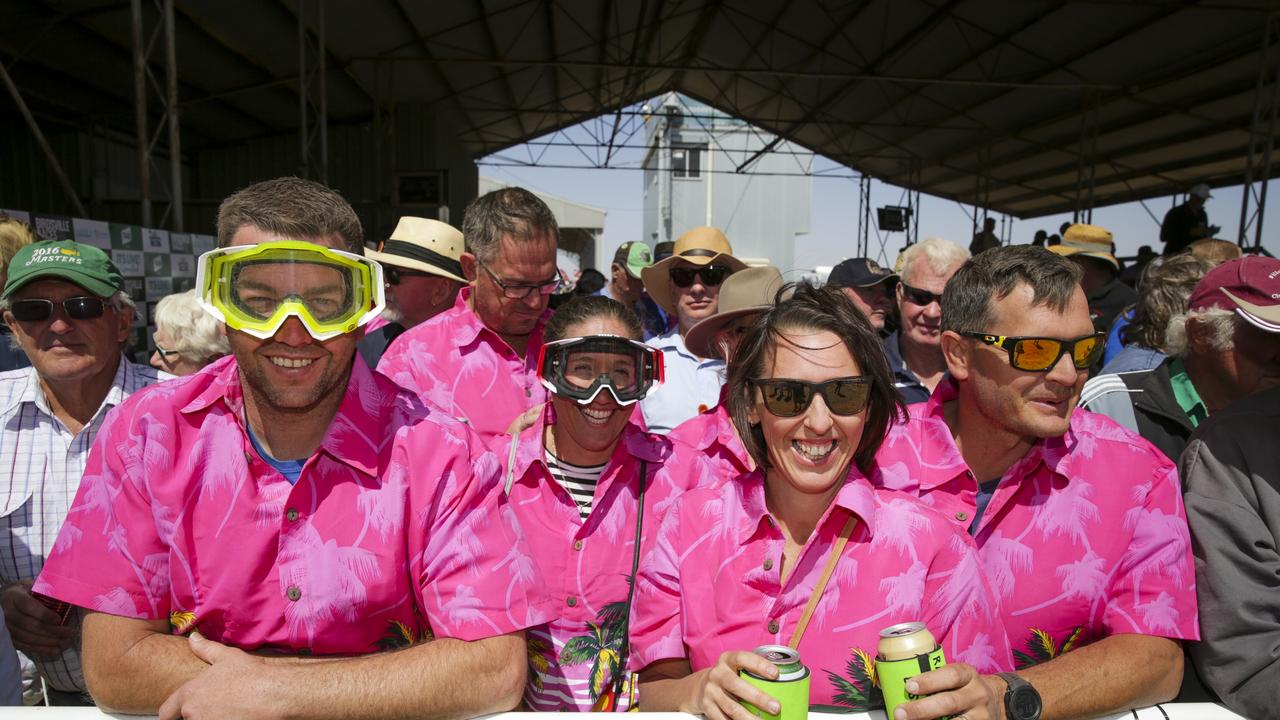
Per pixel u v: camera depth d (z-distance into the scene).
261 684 1.29
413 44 14.09
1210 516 1.60
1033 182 21.89
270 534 1.44
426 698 1.34
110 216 15.60
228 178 18.34
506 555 1.49
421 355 2.67
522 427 2.12
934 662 1.28
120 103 14.30
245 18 11.12
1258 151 13.85
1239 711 1.55
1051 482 1.66
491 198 2.56
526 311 2.62
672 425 3.09
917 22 13.27
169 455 1.43
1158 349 2.69
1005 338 1.58
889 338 3.52
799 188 27.94
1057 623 1.63
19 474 2.17
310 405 1.39
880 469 1.79
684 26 16.77
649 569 1.68
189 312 2.85
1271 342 1.83
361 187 18.14
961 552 1.51
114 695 1.38
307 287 1.35
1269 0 9.65
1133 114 14.91
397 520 1.45
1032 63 13.84
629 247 6.25
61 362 2.10
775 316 1.59
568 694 1.91
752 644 1.54
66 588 1.40
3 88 12.50
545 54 16.50
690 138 27.56
